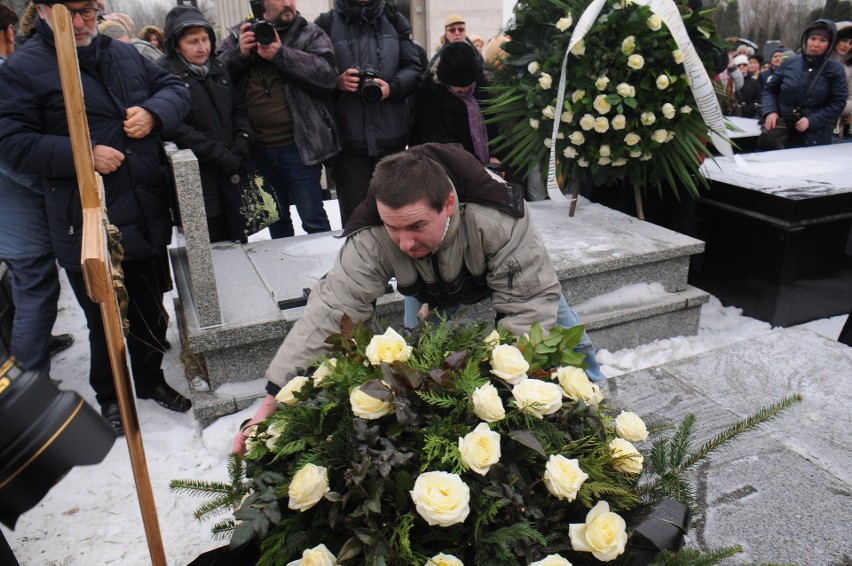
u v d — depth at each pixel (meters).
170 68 3.38
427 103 4.24
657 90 3.48
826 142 5.42
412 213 1.62
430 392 1.27
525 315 1.94
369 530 1.15
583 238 3.68
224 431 2.72
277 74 3.82
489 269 1.99
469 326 1.50
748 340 2.72
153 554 1.29
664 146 3.68
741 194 3.86
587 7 3.43
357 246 1.89
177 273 3.36
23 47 2.52
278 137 3.93
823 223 3.70
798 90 5.24
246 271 3.37
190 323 2.82
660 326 3.57
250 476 1.41
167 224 2.90
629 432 1.42
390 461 1.18
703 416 2.23
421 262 1.93
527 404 1.26
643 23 3.38
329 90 3.84
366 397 1.25
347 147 4.08
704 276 4.25
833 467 1.96
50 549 2.25
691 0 3.85
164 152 2.91
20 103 2.47
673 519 1.35
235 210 3.70
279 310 2.91
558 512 1.26
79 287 2.74
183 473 2.59
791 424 2.16
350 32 3.97
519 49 3.85
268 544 1.28
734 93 7.64
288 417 1.34
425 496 1.10
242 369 2.88
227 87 3.53
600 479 1.30
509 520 1.21
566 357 1.51
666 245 3.52
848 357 2.56
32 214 2.86
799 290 3.80
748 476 1.93
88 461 0.98
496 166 4.16
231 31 3.84
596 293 3.46
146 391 3.03
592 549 1.16
